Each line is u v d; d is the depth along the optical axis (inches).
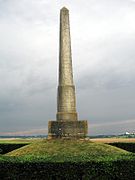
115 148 1373.0
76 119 1470.2
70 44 1505.9
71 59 1502.2
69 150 1274.6
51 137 1455.5
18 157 900.0
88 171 793.6
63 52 1489.9
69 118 1454.2
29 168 802.2
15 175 802.8
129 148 1656.0
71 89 1473.9
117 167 808.9
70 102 1465.3
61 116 1460.4
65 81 1475.1
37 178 797.9
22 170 803.4
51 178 794.8
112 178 802.8
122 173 809.5
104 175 799.7
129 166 814.5
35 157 887.1
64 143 1368.1
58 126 1450.5
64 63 1485.0
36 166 800.9
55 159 840.3
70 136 1437.0
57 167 796.6
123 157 868.0
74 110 1472.7
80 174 794.8
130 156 895.7
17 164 806.5
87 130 1460.4
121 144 1669.5
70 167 795.4
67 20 1507.1
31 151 1307.8
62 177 792.9
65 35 1498.5
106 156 896.9
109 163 805.9
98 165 800.3
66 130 1441.9
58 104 1481.3
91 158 851.4
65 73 1478.8
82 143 1369.3
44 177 796.6
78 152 1246.3
